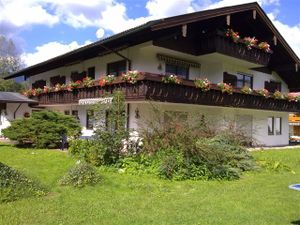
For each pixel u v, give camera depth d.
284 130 28.27
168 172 10.77
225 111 22.61
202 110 21.28
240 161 12.84
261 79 26.20
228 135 13.28
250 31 23.17
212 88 19.44
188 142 11.55
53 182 9.60
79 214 6.80
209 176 10.99
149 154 11.92
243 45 21.16
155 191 9.11
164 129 12.07
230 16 20.41
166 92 17.09
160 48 18.59
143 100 16.31
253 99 22.77
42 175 10.62
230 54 20.16
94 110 13.11
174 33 17.25
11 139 18.69
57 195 8.29
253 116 25.00
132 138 12.65
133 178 10.61
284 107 25.88
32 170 11.48
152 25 15.30
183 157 11.36
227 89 20.31
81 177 9.45
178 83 17.44
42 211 6.92
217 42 19.27
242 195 8.84
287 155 18.25
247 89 21.98
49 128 18.23
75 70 25.02
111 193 8.70
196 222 6.52
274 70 27.14
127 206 7.50
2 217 6.48
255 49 22.20
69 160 13.71
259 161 14.19
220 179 10.98
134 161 11.91
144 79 16.23
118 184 9.65
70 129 18.47
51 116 18.77
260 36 23.77
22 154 15.64
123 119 12.84
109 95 13.84
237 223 6.55
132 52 19.17
